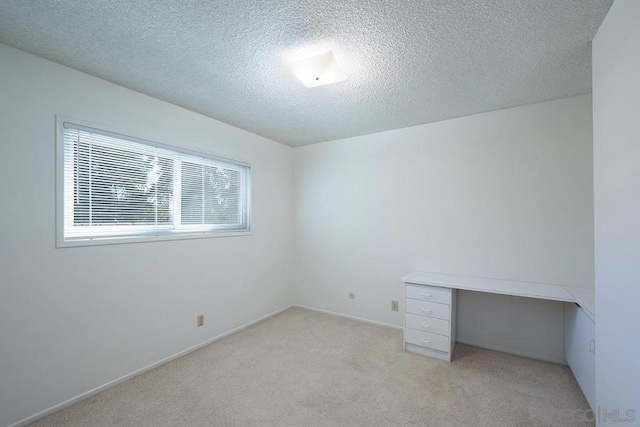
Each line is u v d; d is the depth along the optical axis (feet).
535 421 5.84
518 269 8.84
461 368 7.97
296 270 13.69
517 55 5.98
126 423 5.82
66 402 6.32
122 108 7.44
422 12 4.73
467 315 9.64
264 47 5.76
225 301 10.25
